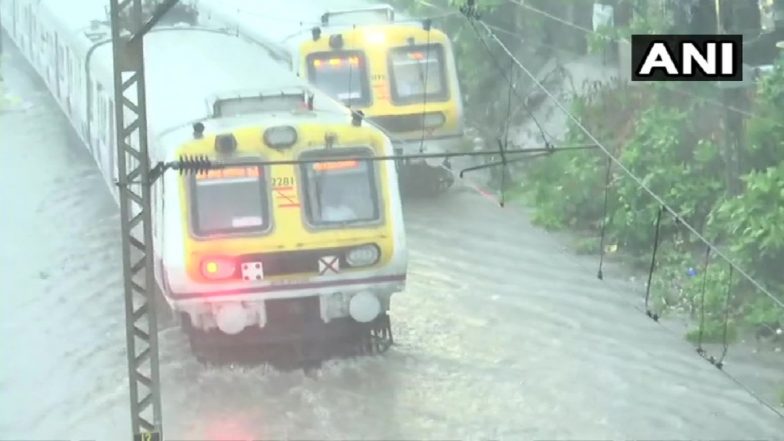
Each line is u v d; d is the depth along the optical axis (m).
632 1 42.69
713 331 30.19
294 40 41.06
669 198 35.62
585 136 40.22
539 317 32.28
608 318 32.09
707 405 27.11
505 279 35.19
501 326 31.88
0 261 37.88
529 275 35.38
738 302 31.41
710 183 35.53
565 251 37.06
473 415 27.09
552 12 47.34
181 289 27.83
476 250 37.34
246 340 28.80
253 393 28.09
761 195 31.95
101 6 45.28
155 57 36.22
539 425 26.55
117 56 22.69
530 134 44.53
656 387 28.09
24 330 33.12
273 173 28.20
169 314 32.81
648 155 36.72
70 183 44.84
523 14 47.75
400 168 41.91
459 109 41.97
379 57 41.16
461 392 28.19
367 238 28.44
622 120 40.06
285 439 26.08
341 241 28.33
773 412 26.61
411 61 41.44
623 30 42.56
